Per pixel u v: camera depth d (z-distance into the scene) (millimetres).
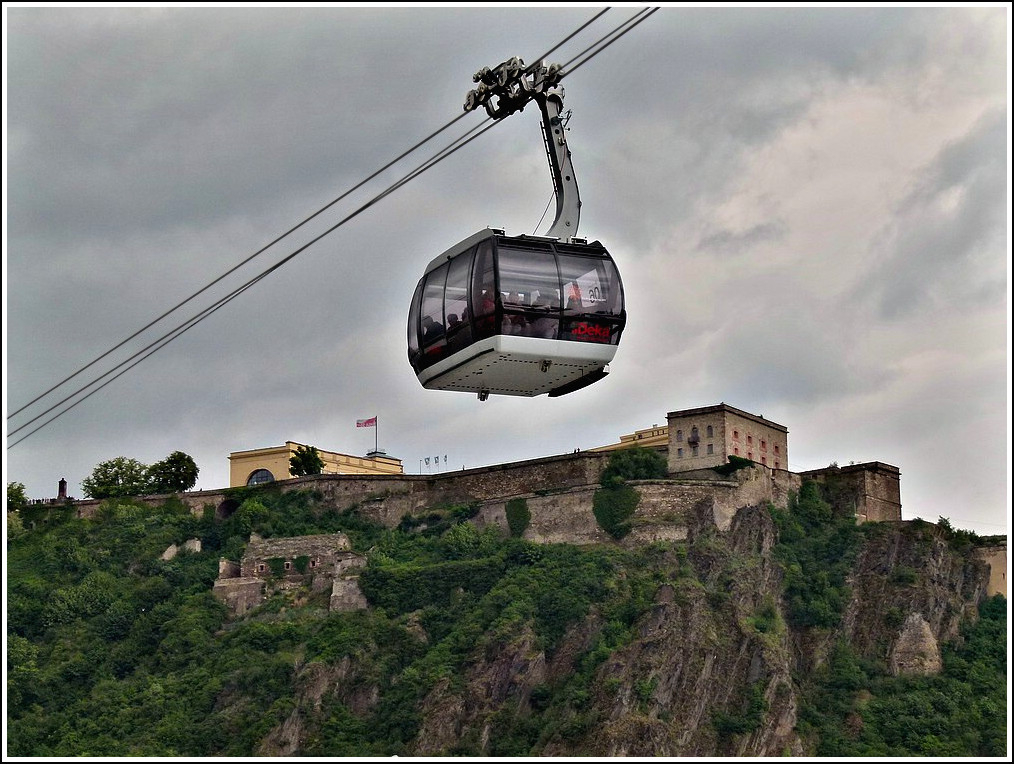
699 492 158875
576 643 144750
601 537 158875
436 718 138625
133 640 157000
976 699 145500
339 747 138375
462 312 64812
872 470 167625
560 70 64062
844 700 144625
